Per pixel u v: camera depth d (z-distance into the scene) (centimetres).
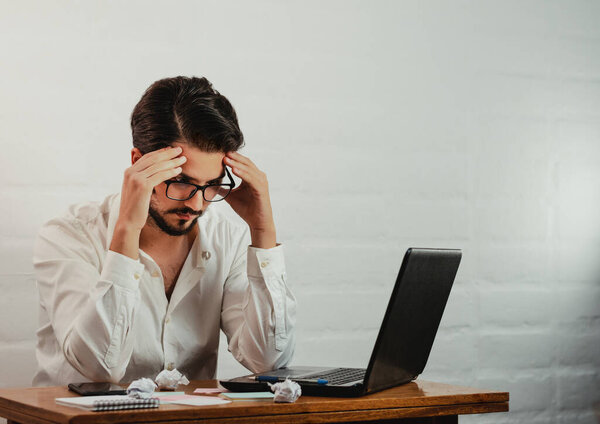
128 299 153
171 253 181
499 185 266
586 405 274
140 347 176
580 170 277
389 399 133
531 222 270
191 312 183
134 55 226
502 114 267
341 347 244
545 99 273
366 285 247
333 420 128
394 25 254
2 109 213
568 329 273
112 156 223
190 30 231
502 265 265
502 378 264
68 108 219
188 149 158
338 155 246
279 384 128
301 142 242
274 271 174
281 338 174
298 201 240
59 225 178
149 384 127
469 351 260
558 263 273
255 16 238
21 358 213
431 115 258
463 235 260
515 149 269
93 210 182
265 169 237
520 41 271
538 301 270
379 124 251
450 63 261
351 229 246
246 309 175
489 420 262
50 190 217
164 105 160
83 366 154
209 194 166
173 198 159
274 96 239
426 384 155
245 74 237
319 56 245
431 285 146
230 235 190
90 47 222
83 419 111
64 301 166
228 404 124
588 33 280
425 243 255
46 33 218
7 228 213
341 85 247
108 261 153
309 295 241
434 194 257
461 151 261
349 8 249
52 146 218
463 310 260
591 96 280
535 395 268
